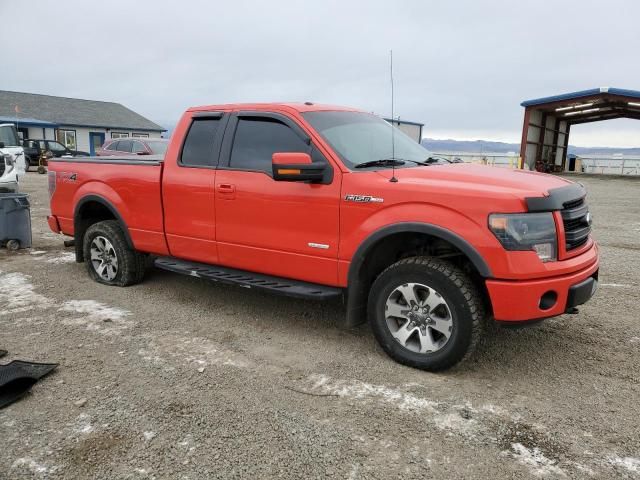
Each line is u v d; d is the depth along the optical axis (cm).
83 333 445
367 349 414
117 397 334
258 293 565
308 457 273
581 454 276
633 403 330
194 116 502
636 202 1576
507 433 296
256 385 351
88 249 600
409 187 366
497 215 334
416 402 329
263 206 436
